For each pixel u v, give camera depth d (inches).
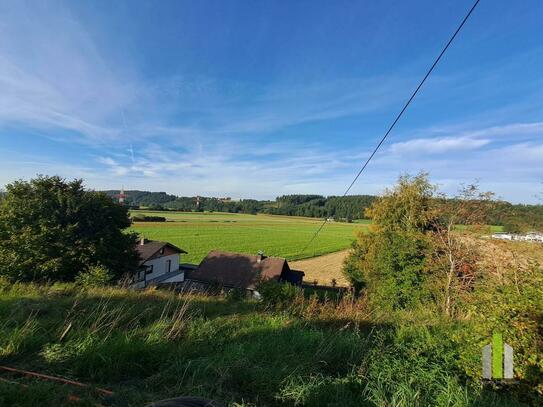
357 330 228.4
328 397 136.1
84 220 869.2
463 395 140.1
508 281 192.5
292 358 176.9
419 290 639.1
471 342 181.9
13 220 802.8
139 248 1482.5
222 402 128.6
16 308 234.7
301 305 347.3
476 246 585.0
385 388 142.9
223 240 2657.5
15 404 111.7
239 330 235.6
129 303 308.7
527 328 162.1
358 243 1175.6
